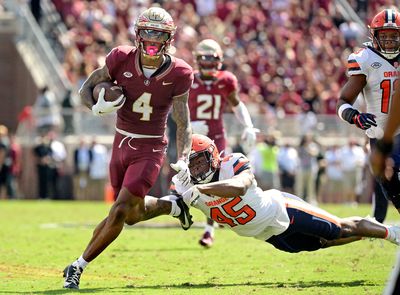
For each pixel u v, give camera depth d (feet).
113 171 90.99
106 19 302.25
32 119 263.29
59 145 257.55
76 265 87.15
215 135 127.95
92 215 189.78
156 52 86.07
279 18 313.94
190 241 132.16
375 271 97.50
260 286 87.10
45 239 135.33
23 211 202.08
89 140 263.49
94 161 256.11
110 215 86.79
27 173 266.57
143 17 86.28
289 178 255.09
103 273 98.37
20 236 140.26
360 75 91.71
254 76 295.07
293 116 268.82
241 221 88.02
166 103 88.74
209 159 87.25
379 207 106.42
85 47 296.71
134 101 88.22
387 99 91.66
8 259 110.93
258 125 264.93
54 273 98.89
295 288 85.15
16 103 297.53
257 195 87.35
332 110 282.36
